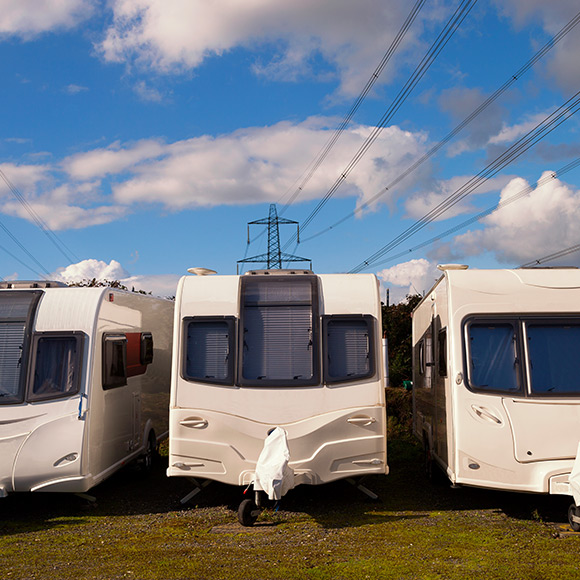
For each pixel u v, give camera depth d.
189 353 8.46
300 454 8.10
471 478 7.75
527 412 7.74
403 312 25.52
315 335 8.45
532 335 8.02
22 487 8.20
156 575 5.86
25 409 8.31
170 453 8.26
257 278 8.86
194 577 5.79
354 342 8.48
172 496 9.73
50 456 8.23
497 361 7.97
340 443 8.17
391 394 18.48
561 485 7.54
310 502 8.98
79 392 8.41
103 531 7.69
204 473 8.19
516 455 7.66
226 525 7.84
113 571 6.03
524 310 8.12
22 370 8.47
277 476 7.45
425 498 9.23
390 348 24.50
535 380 7.84
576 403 7.75
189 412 8.26
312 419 8.17
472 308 8.16
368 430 8.26
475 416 7.82
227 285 8.79
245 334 8.48
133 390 10.40
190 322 8.55
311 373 8.33
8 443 8.22
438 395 9.39
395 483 10.43
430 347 10.38
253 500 9.08
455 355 8.03
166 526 7.83
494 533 7.07
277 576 5.74
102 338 8.95
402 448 13.82
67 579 5.84
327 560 6.18
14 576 5.96
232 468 8.12
